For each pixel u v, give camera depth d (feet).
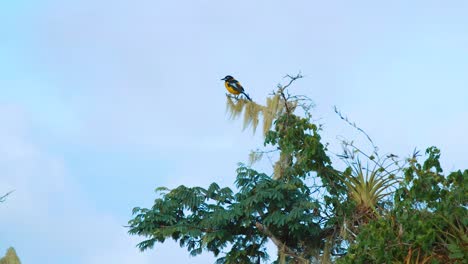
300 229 55.93
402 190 43.91
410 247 40.93
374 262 41.91
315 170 52.85
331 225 55.06
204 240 57.11
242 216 58.85
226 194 59.11
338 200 52.13
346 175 51.78
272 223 57.77
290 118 57.52
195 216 59.67
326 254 53.88
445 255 41.70
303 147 54.39
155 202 59.67
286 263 57.21
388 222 42.70
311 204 54.80
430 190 42.47
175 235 59.62
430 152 43.32
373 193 51.47
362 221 51.11
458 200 41.73
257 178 58.65
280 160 59.93
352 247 43.06
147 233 58.85
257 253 59.00
